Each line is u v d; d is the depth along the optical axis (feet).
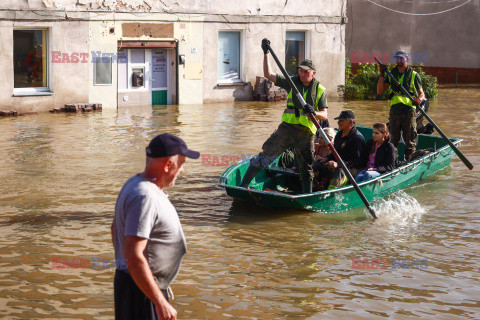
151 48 57.67
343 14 71.26
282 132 25.09
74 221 22.76
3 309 15.47
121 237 10.53
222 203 25.94
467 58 92.73
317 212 24.94
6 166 31.30
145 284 10.10
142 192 10.30
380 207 25.94
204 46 60.23
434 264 19.36
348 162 26.96
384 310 15.99
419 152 32.24
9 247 19.93
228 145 38.40
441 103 64.39
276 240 21.48
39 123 45.24
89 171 30.58
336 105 61.67
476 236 22.20
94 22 53.11
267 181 28.53
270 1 64.44
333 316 15.58
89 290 16.75
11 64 49.11
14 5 48.62
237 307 15.98
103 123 45.96
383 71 31.58
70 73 52.49
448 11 92.38
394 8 91.76
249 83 64.18
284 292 17.03
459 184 29.91
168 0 57.16
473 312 15.96
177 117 50.24
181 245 10.77
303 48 68.74
